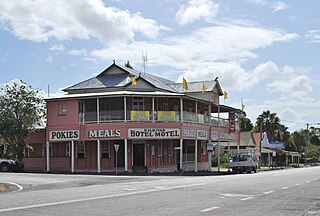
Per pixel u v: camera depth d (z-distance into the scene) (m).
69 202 14.55
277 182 26.39
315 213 12.53
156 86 48.00
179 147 43.31
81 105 44.09
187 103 50.47
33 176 33.44
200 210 12.82
